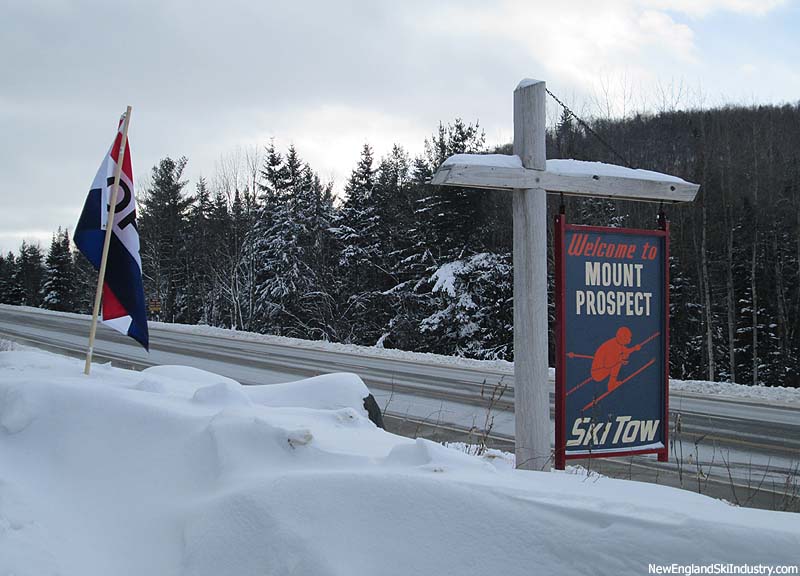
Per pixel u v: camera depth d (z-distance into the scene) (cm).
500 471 362
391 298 3584
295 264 3947
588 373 527
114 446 407
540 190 526
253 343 2436
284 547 274
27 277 7038
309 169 4384
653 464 758
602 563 246
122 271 646
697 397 1383
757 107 3609
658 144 3192
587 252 534
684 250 3275
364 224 3975
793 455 827
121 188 654
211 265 4525
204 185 5072
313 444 354
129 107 658
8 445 434
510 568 254
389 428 935
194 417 405
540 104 525
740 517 264
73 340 2198
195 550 292
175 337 2578
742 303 3588
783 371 3250
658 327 554
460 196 3197
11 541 319
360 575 262
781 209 3294
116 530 340
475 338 3092
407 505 282
